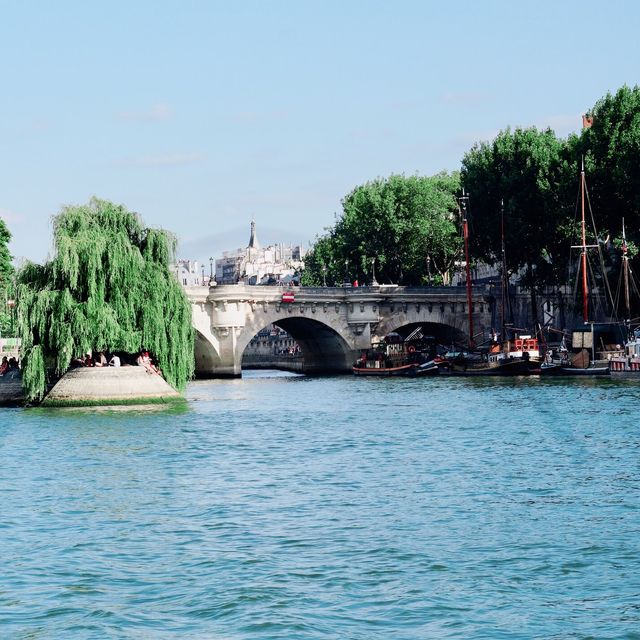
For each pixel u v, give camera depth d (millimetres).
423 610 33781
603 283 148375
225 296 161250
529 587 36000
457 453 64688
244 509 48406
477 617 33156
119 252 94250
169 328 97188
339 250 196750
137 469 60969
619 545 40625
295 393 125375
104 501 50938
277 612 33625
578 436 70812
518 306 179875
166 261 98438
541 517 45438
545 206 151750
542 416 84312
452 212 190125
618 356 136250
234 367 163000
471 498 49781
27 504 50250
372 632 31953
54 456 66438
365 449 68188
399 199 191375
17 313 94438
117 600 35281
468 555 39781
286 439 74625
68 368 97938
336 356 179125
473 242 173875
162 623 33031
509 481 54125
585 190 141625
